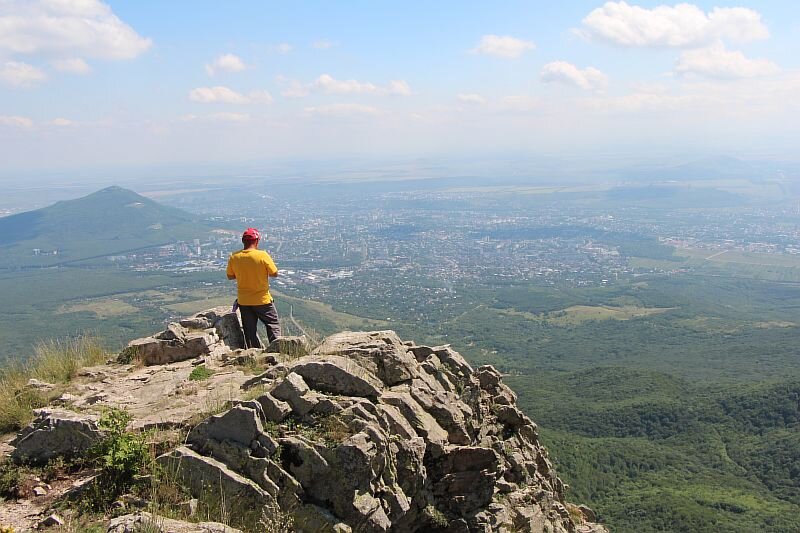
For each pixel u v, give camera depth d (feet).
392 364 40.63
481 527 37.27
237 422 30.78
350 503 29.68
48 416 32.76
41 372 44.88
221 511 27.53
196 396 37.70
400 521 34.09
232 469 29.58
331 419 32.40
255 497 28.37
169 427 33.40
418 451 34.42
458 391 44.32
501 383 54.19
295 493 29.27
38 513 27.48
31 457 31.55
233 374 41.98
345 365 37.42
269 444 30.22
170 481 28.60
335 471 30.07
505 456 47.57
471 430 42.75
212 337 49.65
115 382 42.52
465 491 37.52
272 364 44.45
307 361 37.78
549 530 45.80
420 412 37.78
